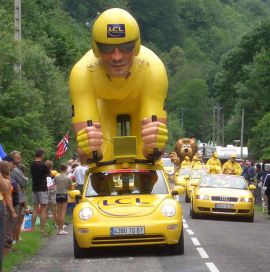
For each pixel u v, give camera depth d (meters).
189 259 13.60
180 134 114.81
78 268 12.84
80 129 15.86
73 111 16.09
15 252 14.75
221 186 24.36
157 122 15.50
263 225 22.05
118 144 15.48
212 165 36.47
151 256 14.11
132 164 15.70
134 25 15.20
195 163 42.59
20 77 24.69
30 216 18.97
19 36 24.41
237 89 65.38
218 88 74.62
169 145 107.38
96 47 15.34
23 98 24.03
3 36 24.77
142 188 15.29
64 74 45.25
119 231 13.92
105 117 16.44
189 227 20.12
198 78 125.25
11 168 15.03
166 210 14.20
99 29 15.12
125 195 15.05
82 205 14.50
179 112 122.50
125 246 14.84
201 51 133.12
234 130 74.31
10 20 29.53
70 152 35.75
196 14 138.38
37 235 17.94
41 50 32.97
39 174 18.28
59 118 34.50
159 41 128.38
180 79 125.06
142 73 15.91
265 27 71.56
